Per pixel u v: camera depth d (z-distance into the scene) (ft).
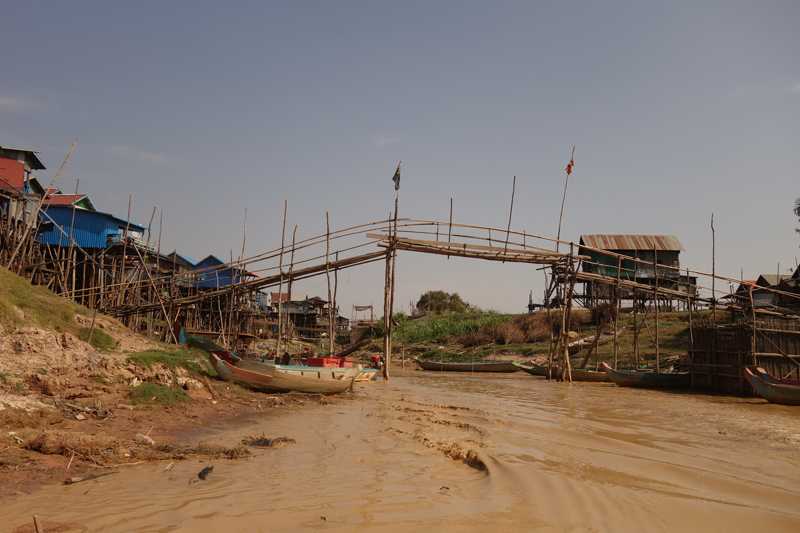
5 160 97.30
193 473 29.35
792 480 30.94
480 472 31.91
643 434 46.39
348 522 22.17
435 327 212.64
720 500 26.81
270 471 30.53
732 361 84.64
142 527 20.61
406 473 31.12
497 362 149.28
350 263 104.22
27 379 42.50
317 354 119.24
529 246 108.58
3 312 46.98
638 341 142.41
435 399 73.67
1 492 24.03
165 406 47.98
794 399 69.05
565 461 34.81
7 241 84.74
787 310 121.39
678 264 166.30
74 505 22.93
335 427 46.55
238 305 126.11
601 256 166.40
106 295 110.93
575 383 110.32
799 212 115.75
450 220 105.60
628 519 23.62
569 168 110.73
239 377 64.39
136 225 124.77
